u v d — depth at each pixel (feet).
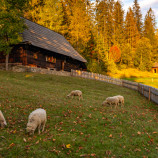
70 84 65.16
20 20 70.33
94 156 15.52
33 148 15.69
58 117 24.91
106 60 173.88
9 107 26.76
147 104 44.39
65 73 97.04
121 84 92.32
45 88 47.96
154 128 23.68
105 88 69.77
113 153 16.30
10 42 66.64
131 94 63.10
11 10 64.54
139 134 21.09
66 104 32.50
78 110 29.32
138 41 221.46
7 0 65.51
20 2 67.51
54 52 91.76
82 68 140.46
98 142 18.11
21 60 76.43
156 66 207.82
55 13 140.56
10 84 44.65
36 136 18.08
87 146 17.17
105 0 215.31
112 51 191.42
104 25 210.79
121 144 18.19
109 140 18.84
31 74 68.23
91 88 64.03
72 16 161.79
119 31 219.82
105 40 208.33
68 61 113.09
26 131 18.34
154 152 17.04
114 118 26.50
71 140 17.95
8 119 22.29
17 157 14.32
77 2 174.81
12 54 77.97
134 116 29.32
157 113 34.30
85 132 20.53
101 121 24.58
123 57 205.36
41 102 31.60
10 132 18.53
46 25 138.41
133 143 18.60
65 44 118.93
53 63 96.78
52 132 19.54
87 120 24.64
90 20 186.29
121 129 22.18
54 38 110.83
